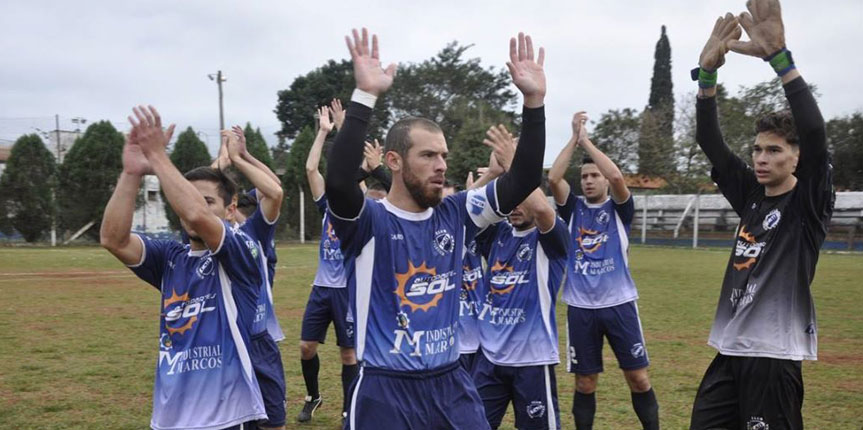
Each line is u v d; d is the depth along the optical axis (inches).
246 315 152.9
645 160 1480.1
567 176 1385.3
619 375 328.5
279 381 209.9
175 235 1381.6
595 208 253.1
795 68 141.9
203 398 145.9
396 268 127.4
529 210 196.9
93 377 315.6
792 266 152.4
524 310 197.6
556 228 189.3
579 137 251.0
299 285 719.1
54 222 1275.8
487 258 212.4
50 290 644.7
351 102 121.4
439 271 130.6
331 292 268.1
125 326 454.0
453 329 132.9
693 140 1423.5
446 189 230.7
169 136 142.8
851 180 1585.9
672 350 382.0
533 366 195.9
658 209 1792.6
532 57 129.7
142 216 1521.9
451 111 2034.9
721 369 163.0
